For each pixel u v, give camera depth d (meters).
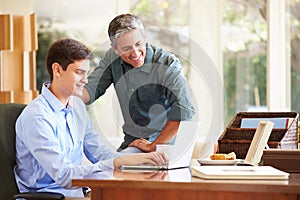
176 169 2.67
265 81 5.68
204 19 5.89
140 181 2.10
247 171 2.19
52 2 6.11
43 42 6.12
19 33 5.77
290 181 2.08
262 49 5.70
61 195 2.83
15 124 3.12
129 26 2.76
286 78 5.52
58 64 3.05
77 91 2.99
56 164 2.86
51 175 2.87
